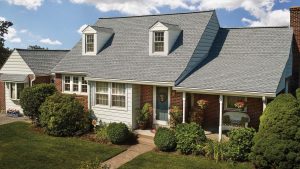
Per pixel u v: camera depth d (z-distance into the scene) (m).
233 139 14.67
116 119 20.28
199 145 15.32
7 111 26.02
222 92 16.16
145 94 20.06
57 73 23.45
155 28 20.44
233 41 20.89
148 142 17.56
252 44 19.98
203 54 20.38
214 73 18.12
